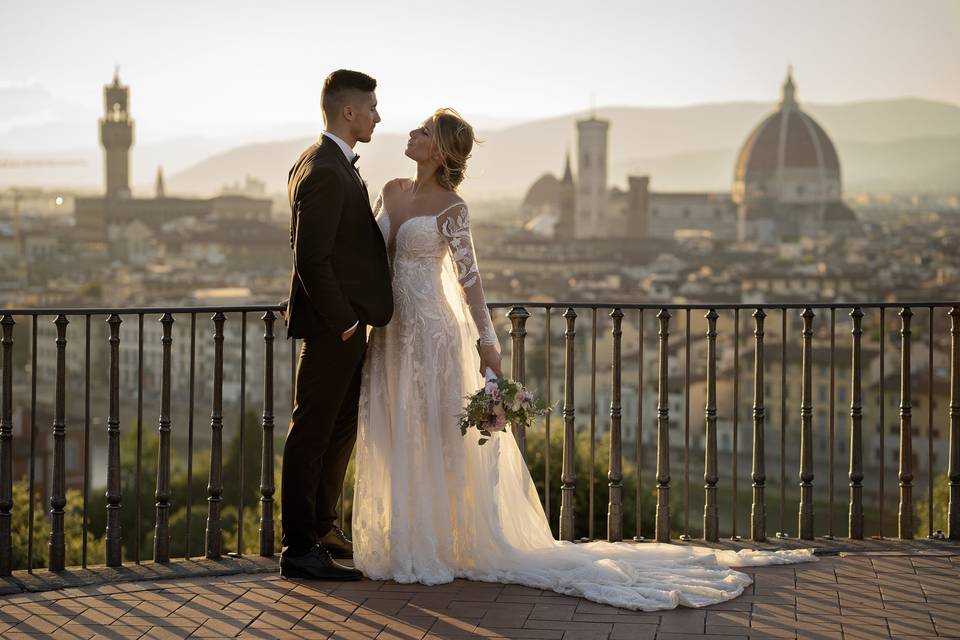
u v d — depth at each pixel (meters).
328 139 4.83
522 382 5.55
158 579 4.94
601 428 82.94
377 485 5.00
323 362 4.87
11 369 5.02
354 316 4.73
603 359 101.06
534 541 5.17
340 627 4.27
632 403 86.44
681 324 114.69
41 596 4.66
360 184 4.88
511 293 191.38
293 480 4.91
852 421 5.71
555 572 4.88
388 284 4.91
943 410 70.81
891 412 73.31
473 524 4.98
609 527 5.70
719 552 5.18
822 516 57.34
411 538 4.92
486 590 4.79
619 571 4.74
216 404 5.29
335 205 4.69
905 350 5.74
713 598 4.56
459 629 4.25
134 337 119.75
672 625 4.29
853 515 5.70
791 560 5.12
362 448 5.03
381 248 4.92
